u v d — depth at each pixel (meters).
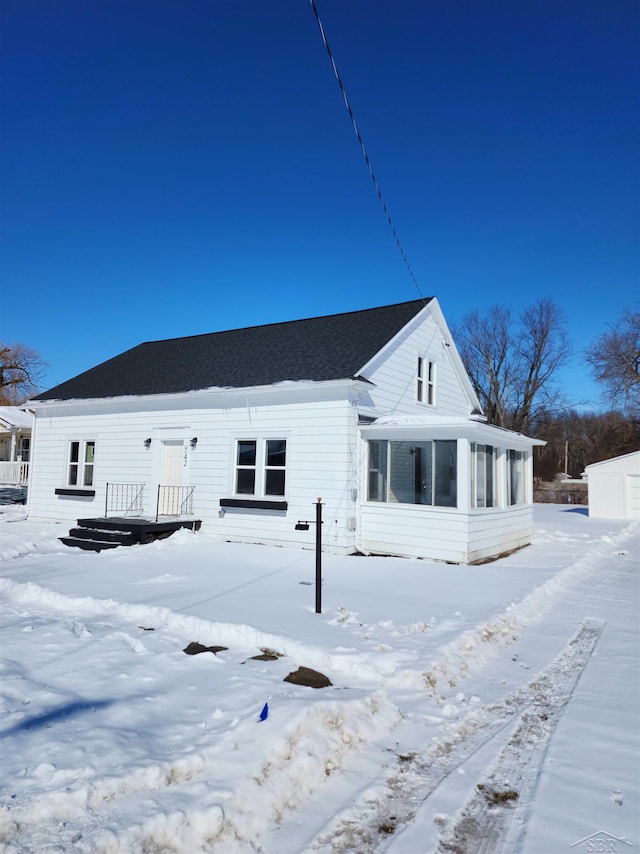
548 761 3.90
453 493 12.41
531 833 3.09
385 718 4.46
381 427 13.27
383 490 13.46
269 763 3.52
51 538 15.11
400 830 3.12
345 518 13.15
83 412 18.31
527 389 45.41
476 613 7.36
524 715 4.70
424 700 4.91
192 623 6.66
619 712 4.75
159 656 5.60
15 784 3.15
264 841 3.00
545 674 5.73
